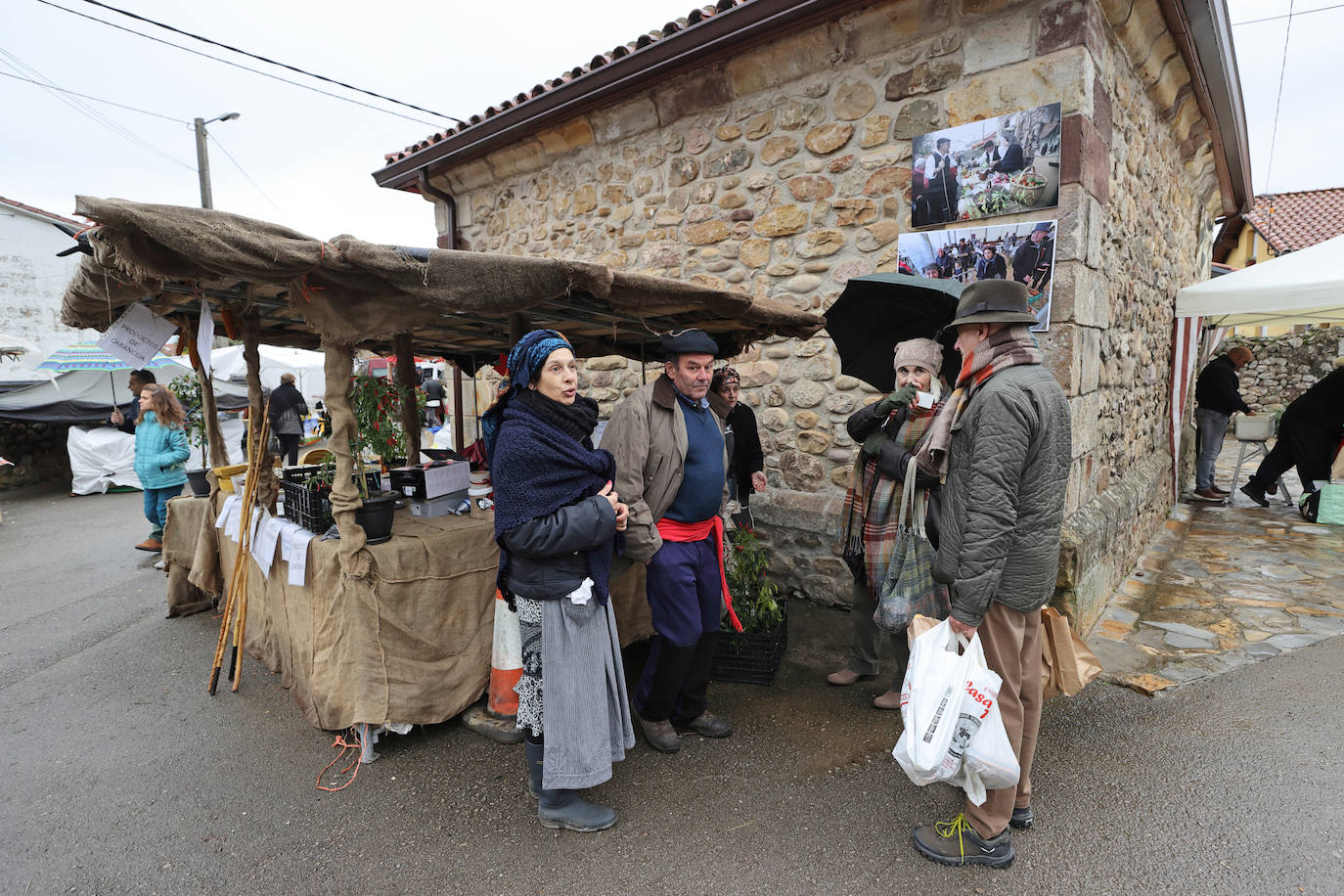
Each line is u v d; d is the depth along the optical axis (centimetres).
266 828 227
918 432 262
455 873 204
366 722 260
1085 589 342
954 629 186
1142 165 461
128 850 217
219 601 445
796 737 279
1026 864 200
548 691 207
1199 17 384
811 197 412
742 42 399
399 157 651
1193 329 772
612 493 216
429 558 274
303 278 210
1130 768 245
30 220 1404
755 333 364
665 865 206
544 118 500
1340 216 1669
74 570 569
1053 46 320
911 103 370
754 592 335
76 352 897
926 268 365
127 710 312
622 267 515
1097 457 388
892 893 192
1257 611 396
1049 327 330
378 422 288
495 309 221
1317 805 218
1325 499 614
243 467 413
